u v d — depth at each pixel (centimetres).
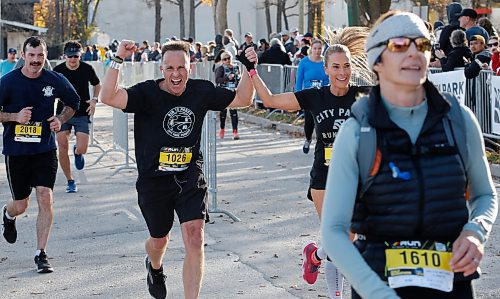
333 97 602
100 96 550
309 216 931
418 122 317
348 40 609
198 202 564
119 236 862
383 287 297
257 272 704
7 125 748
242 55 594
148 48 3862
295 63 1989
